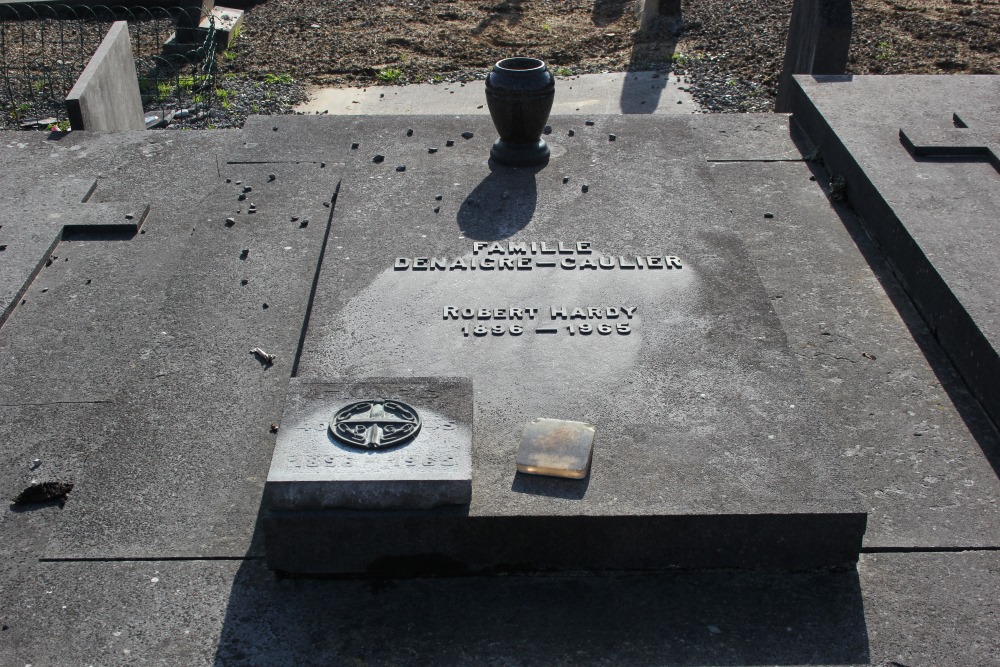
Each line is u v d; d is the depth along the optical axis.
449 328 4.80
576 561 3.84
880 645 3.58
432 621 3.68
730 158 7.34
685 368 4.54
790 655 3.54
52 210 6.59
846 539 3.82
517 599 3.77
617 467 3.97
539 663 3.52
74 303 5.73
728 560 3.86
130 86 9.63
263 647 3.57
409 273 5.24
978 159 6.60
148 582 3.82
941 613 3.70
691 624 3.66
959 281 5.19
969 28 13.74
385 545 3.78
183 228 6.50
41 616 3.69
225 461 4.36
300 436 3.88
